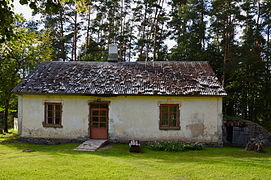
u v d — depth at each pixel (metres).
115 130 14.95
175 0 27.64
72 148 13.05
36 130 15.36
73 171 8.06
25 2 4.93
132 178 7.40
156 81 15.53
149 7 28.14
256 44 24.84
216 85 14.92
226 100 26.06
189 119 14.60
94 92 14.52
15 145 14.26
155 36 28.84
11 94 21.44
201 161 9.98
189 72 16.66
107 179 7.26
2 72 21.03
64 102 15.24
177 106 14.75
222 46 25.33
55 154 11.21
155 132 14.69
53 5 5.18
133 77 16.09
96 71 17.12
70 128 15.16
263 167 8.91
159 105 14.73
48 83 15.72
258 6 26.03
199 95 14.14
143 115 14.80
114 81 15.66
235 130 17.25
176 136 14.63
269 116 25.86
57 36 28.98
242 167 8.88
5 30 5.36
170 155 11.50
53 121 15.45
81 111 15.14
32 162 9.34
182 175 7.80
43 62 18.83
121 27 31.62
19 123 15.63
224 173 8.05
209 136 14.52
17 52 19.31
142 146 14.05
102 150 12.52
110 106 15.00
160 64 18.16
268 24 24.84
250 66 24.80
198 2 26.03
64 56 29.14
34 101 15.48
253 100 25.39
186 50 25.55
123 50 31.70
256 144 12.91
